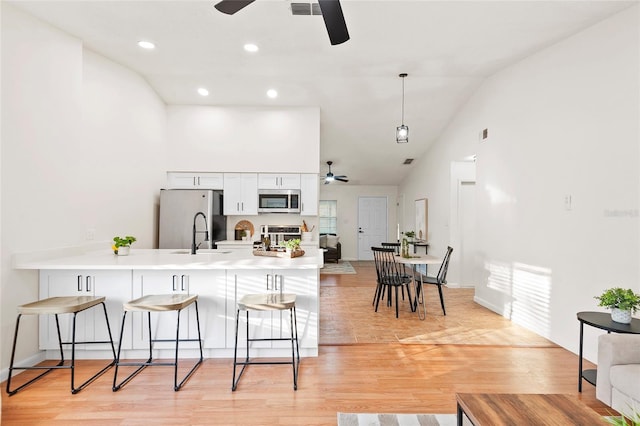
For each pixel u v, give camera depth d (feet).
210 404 7.17
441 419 6.70
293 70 13.42
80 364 9.01
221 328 9.39
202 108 17.26
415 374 8.61
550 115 10.90
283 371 8.70
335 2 6.28
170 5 8.87
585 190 9.53
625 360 6.76
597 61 9.21
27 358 8.72
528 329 12.00
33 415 6.73
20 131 8.48
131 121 13.79
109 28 9.95
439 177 20.52
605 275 8.92
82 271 9.17
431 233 21.90
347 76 14.23
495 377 8.46
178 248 15.56
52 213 9.51
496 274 14.10
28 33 8.73
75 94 10.28
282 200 17.62
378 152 23.36
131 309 7.75
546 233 11.07
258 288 9.41
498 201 13.91
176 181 17.28
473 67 13.26
